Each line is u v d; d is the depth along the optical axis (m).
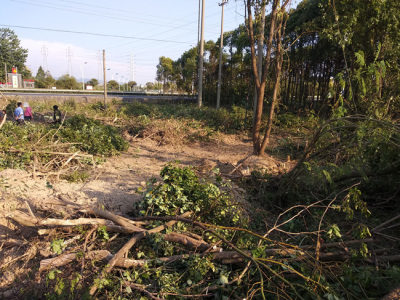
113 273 3.67
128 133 14.21
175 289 3.51
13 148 8.01
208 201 4.99
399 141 5.09
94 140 10.02
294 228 5.20
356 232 4.36
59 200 5.23
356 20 9.93
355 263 4.20
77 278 3.28
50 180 6.86
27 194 5.47
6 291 3.58
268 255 3.98
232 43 30.08
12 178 6.30
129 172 8.27
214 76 34.12
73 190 6.01
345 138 5.84
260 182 6.96
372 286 3.68
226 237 4.54
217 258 3.99
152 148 12.33
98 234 4.20
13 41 60.75
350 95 6.11
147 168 8.88
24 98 24.33
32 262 3.94
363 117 5.27
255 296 3.57
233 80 32.72
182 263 3.96
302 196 6.02
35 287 3.57
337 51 17.92
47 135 9.45
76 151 9.03
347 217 4.55
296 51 21.97
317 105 22.58
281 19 9.04
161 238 4.11
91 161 8.62
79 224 4.09
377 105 6.86
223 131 16.75
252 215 5.51
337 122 5.67
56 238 3.95
